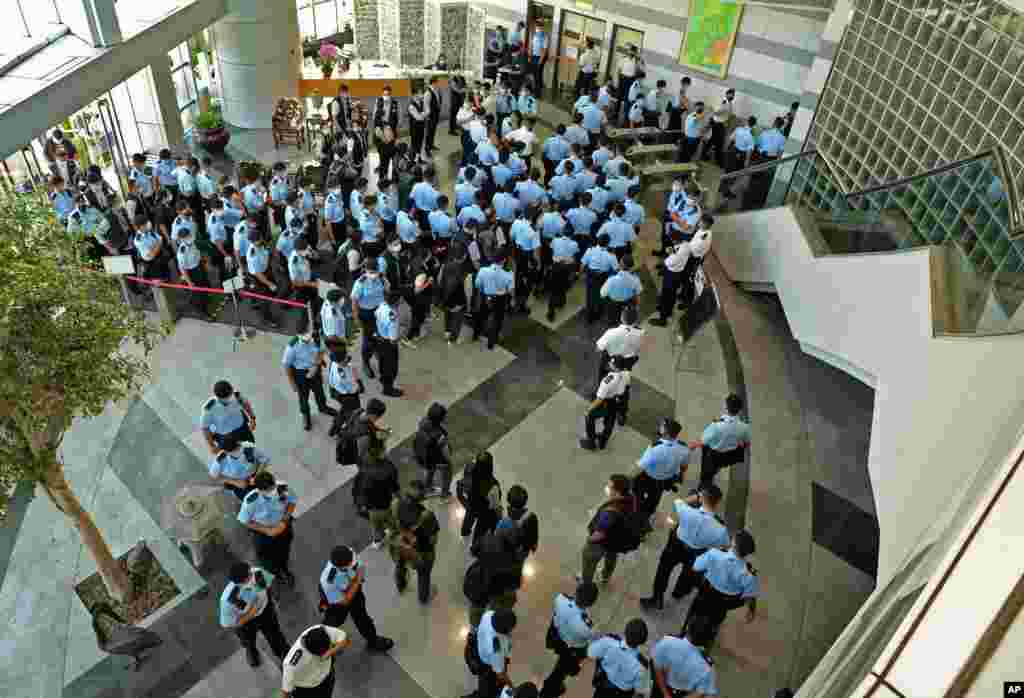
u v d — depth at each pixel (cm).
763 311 1052
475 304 948
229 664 589
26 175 1071
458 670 594
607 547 598
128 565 643
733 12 1367
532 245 960
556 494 753
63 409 508
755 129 1424
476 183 1102
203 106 1562
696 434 823
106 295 521
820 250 895
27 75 920
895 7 870
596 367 933
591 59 1566
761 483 749
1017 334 470
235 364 900
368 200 966
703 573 544
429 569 610
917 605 199
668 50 1507
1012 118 667
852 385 885
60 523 699
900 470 580
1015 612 178
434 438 669
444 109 1591
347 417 757
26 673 582
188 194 1068
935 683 179
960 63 749
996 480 212
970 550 198
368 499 635
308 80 1552
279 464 768
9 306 434
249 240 926
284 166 1067
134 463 762
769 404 855
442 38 1770
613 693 502
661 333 995
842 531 703
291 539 625
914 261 692
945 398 539
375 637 593
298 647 477
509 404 864
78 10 993
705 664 484
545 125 1573
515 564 557
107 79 1016
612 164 1126
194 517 643
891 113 880
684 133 1411
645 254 1183
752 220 1036
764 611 631
